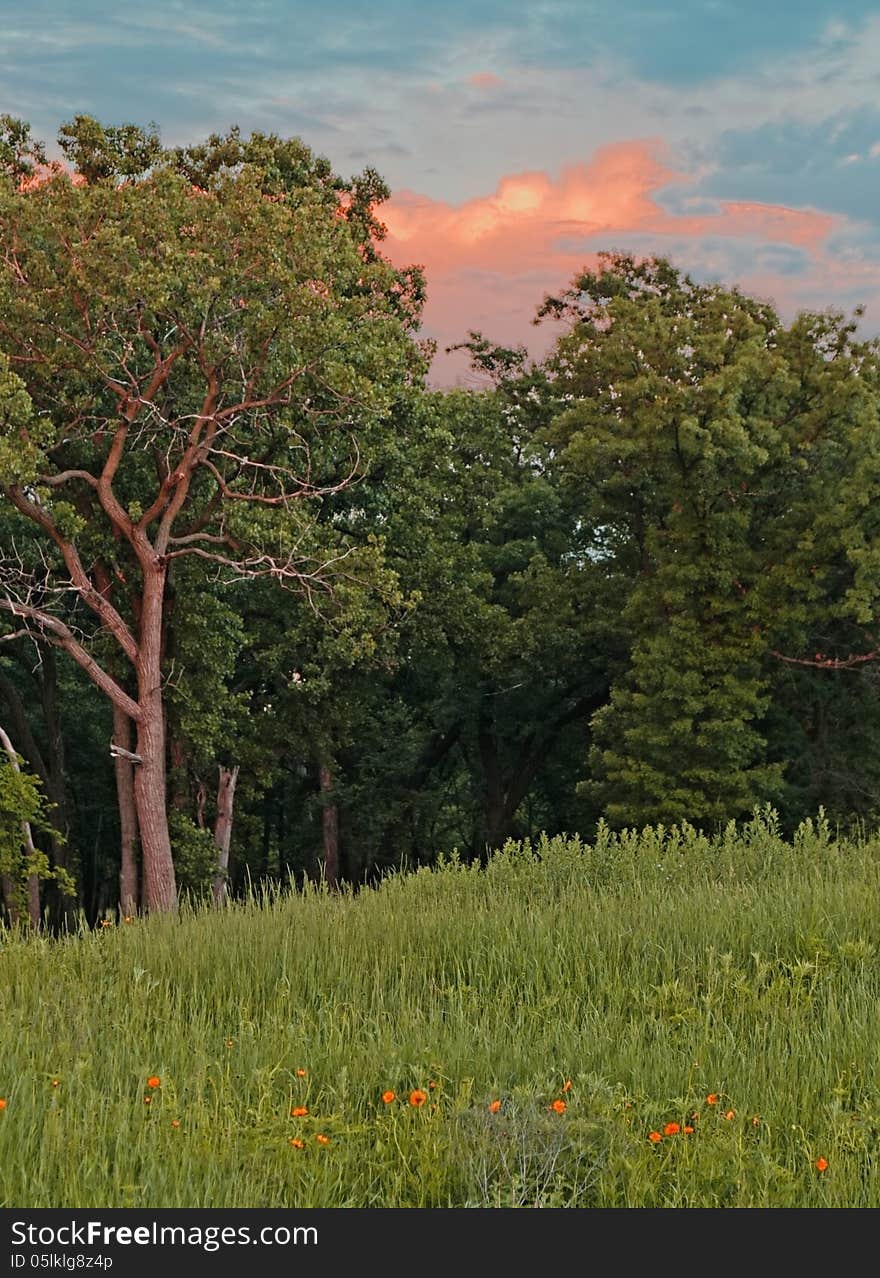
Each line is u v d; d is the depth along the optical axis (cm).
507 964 1075
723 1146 681
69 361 2572
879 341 3322
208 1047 869
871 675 3328
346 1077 789
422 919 1207
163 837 2784
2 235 2531
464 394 3712
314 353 2630
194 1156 648
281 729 3412
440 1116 707
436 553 3441
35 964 1158
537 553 3881
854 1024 865
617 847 1609
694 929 1139
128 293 2461
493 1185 655
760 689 3269
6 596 2778
